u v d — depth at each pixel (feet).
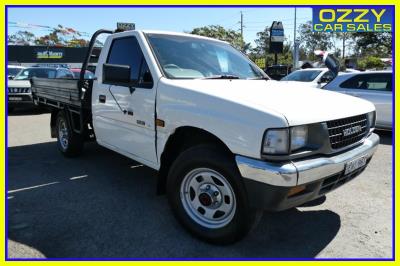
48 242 10.01
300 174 8.26
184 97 10.29
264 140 8.36
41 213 11.97
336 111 9.64
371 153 10.94
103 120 14.76
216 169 9.36
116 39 14.05
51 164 17.90
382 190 14.40
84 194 13.76
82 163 18.07
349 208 12.62
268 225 11.24
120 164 17.92
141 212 12.08
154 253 9.52
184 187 10.42
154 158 11.75
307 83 33.58
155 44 12.50
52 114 20.61
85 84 16.19
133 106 12.40
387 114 25.79
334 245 10.08
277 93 10.50
